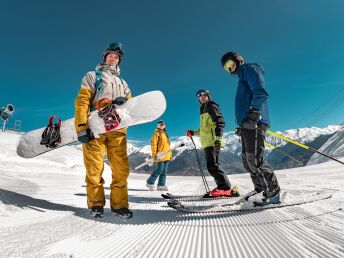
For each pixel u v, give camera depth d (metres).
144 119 3.11
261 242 1.65
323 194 3.39
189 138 5.04
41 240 1.72
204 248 1.60
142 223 2.32
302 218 2.18
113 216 2.63
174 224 2.27
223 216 2.52
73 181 6.52
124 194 2.71
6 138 11.41
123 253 1.53
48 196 3.62
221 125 4.33
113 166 2.78
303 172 11.89
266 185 2.72
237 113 3.00
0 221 2.14
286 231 1.84
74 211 2.77
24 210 2.59
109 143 2.85
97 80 2.87
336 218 2.10
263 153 2.75
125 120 2.92
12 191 3.46
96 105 2.86
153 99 3.28
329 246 1.49
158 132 6.09
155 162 5.98
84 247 1.62
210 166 4.34
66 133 3.06
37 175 6.98
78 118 2.66
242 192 4.86
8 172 6.51
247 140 2.75
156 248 1.62
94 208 2.57
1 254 1.43
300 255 1.39
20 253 1.47
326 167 14.44
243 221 2.25
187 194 5.00
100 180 2.71
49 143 2.90
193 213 2.76
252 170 2.79
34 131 3.37
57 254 1.48
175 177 14.12
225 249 1.56
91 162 2.69
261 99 2.69
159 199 4.20
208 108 4.45
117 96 2.99
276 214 2.40
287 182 6.58
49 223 2.19
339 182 5.98
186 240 1.78
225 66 3.12
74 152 13.12
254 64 2.86
